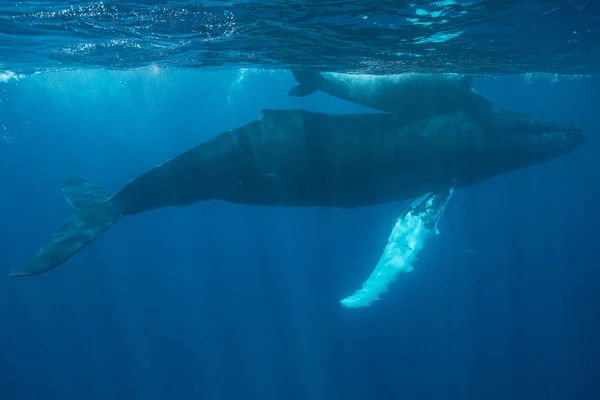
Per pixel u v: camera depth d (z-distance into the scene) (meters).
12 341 29.12
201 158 9.30
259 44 11.21
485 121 11.20
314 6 7.91
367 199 10.64
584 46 13.52
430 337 23.45
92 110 49.22
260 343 25.05
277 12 8.36
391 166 10.12
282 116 9.51
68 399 23.97
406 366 21.83
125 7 8.30
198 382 23.62
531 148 11.62
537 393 20.06
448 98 10.84
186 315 29.62
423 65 13.28
